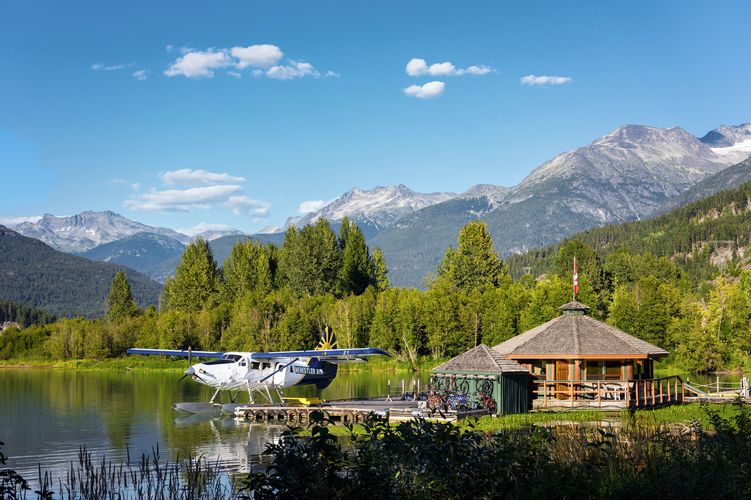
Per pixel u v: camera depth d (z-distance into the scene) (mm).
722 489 12461
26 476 23766
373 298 97188
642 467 14641
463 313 86562
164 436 33312
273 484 11141
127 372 85812
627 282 124188
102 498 15602
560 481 12648
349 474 12008
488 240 105000
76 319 112688
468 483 11852
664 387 47469
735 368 80062
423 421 12266
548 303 83500
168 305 116125
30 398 52219
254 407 39281
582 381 37438
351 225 119688
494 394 35250
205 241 116688
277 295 102625
